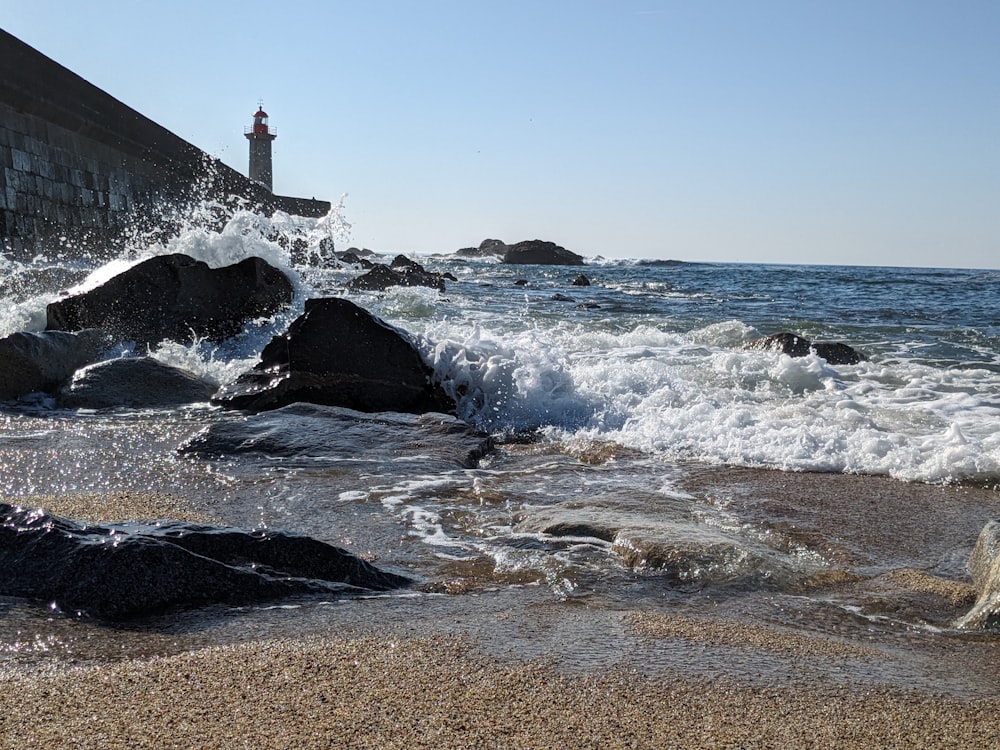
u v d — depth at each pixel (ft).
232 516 14.56
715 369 30.99
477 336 27.32
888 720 7.99
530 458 20.03
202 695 7.93
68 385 24.67
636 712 7.92
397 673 8.56
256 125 151.02
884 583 12.33
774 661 9.27
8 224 50.47
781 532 14.55
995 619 10.64
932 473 18.56
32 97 52.75
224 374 28.48
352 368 25.08
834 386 28.78
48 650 8.87
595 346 36.68
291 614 10.27
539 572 12.22
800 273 172.24
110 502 14.93
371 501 15.76
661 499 16.01
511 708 7.90
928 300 78.48
